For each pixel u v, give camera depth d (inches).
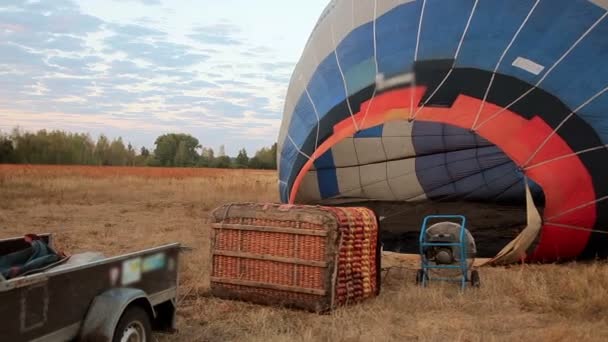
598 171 336.5
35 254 171.5
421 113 360.2
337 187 607.5
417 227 474.3
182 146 3405.5
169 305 188.7
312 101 434.9
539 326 222.4
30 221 522.6
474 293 270.1
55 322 139.8
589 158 337.1
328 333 207.8
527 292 263.6
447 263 288.0
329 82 423.8
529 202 338.6
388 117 368.8
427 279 292.4
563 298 262.2
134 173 1747.0
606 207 337.4
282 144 483.8
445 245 289.3
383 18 409.1
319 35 467.2
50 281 137.9
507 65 358.0
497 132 345.7
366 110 384.2
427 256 298.7
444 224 298.8
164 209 650.2
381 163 605.3
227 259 256.5
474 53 366.3
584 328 213.8
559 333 206.8
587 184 335.6
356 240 252.4
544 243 341.7
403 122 569.9
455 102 356.8
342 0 463.2
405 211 563.5
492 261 341.7
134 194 844.6
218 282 257.0
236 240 255.0
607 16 354.9
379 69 390.0
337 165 590.9
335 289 237.6
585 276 293.7
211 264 259.9
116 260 161.3
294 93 476.4
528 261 348.2
